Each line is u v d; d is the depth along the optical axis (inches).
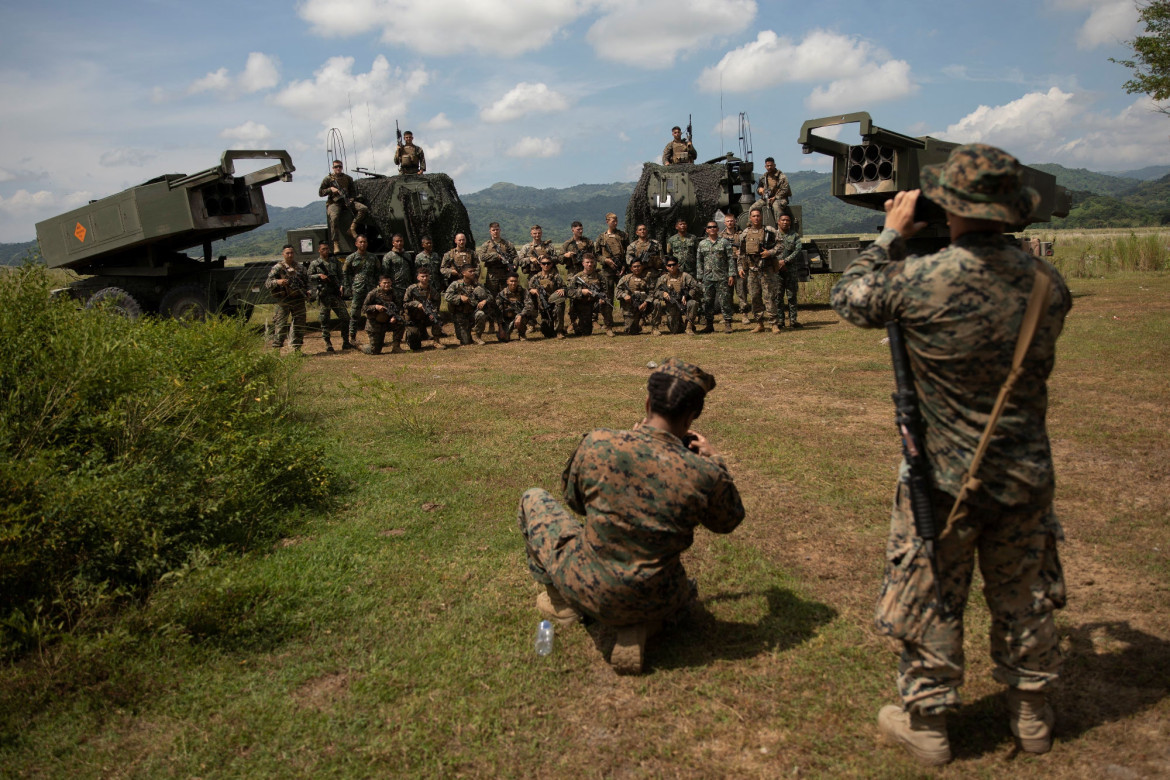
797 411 280.5
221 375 235.0
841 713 111.0
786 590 147.6
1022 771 97.7
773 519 181.9
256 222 565.0
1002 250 88.2
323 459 226.8
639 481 116.1
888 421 263.6
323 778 102.8
